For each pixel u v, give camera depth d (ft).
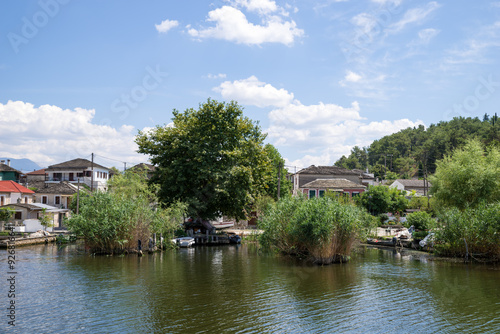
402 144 572.51
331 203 97.96
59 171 248.32
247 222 221.87
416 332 44.06
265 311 51.39
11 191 183.21
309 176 243.19
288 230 100.27
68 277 72.84
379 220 176.45
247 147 148.05
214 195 139.44
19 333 42.63
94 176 249.96
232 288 64.54
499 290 63.46
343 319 48.47
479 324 46.55
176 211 128.16
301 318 48.60
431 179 130.93
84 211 108.99
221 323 46.44
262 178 154.51
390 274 77.66
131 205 109.81
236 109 148.05
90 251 108.78
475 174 118.11
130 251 109.29
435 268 85.25
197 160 138.72
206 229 157.69
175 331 43.62
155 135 151.02
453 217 100.58
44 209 169.07
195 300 56.59
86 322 46.44
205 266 87.61
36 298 57.11
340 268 85.25
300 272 79.87
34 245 131.54
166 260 97.40
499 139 317.22
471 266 88.12
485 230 92.79
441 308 53.26
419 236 122.83
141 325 45.55
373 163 597.52
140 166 226.99
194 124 147.33
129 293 60.49
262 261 96.53
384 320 48.03
